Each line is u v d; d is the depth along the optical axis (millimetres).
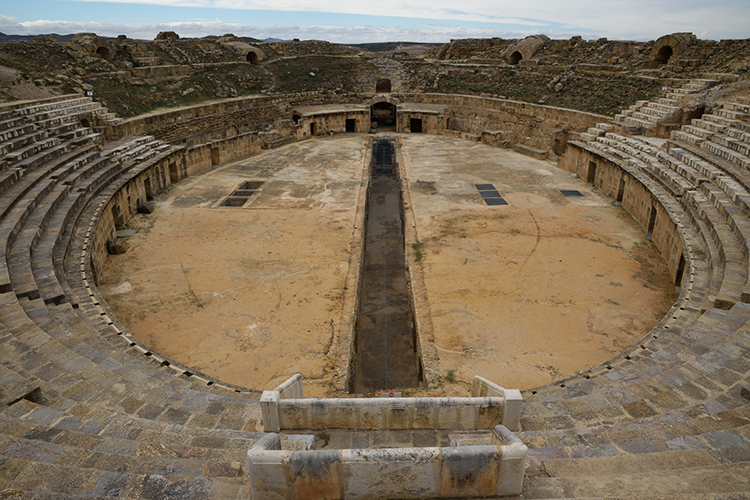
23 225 17406
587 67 43500
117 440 7227
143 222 25594
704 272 15914
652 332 13234
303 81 53469
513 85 48906
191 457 6891
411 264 20547
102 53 41500
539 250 21672
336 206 27859
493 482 5523
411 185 31625
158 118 36188
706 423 7953
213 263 20859
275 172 35406
